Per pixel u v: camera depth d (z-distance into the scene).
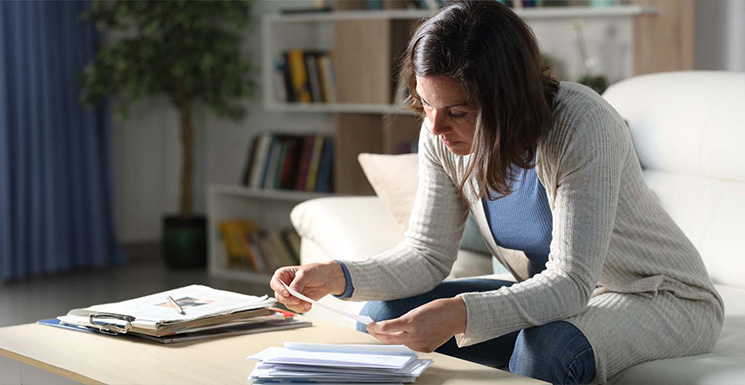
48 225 4.33
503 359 1.66
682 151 2.25
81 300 3.84
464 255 2.23
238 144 4.83
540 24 3.77
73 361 1.36
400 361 1.26
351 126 4.15
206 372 1.30
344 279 1.55
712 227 2.15
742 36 3.31
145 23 4.31
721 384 1.33
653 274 1.48
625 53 3.55
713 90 2.23
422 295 1.65
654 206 1.52
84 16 4.34
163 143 5.04
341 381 1.24
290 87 4.25
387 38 3.87
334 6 4.09
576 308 1.39
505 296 1.37
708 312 1.51
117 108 4.78
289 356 1.27
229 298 1.62
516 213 1.53
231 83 4.35
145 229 5.00
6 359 1.45
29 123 4.24
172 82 4.43
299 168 4.29
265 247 4.33
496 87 1.27
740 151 2.14
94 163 4.52
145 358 1.37
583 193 1.36
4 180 4.12
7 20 4.12
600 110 1.39
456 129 1.34
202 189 5.04
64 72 4.39
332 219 2.33
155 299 1.62
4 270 4.16
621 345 1.40
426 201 1.64
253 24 4.68
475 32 1.28
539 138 1.36
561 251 1.39
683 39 3.31
